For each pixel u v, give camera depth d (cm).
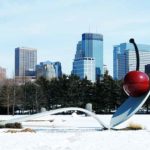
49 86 9775
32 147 1916
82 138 2292
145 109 10225
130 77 3083
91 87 9412
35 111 9950
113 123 3180
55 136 2438
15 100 9469
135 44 3356
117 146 1953
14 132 2781
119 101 9100
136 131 2834
